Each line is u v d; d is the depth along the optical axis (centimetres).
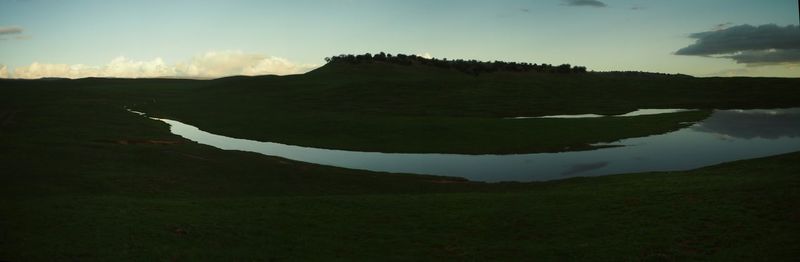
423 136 9656
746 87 17875
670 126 10394
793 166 4850
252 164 6169
